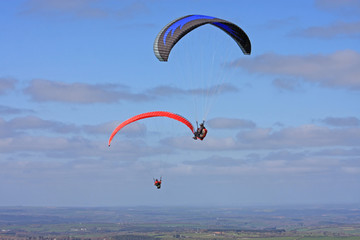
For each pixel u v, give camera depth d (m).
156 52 51.28
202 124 49.31
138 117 53.00
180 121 51.31
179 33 51.06
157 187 53.12
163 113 52.12
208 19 52.00
